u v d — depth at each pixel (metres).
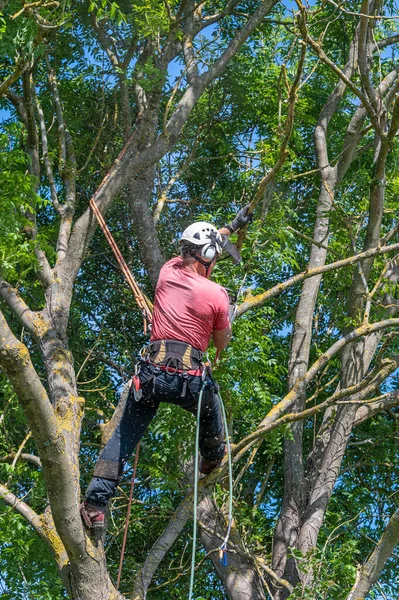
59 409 7.82
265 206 12.78
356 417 14.11
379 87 13.54
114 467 6.41
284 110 16.20
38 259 9.73
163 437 12.45
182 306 6.35
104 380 16.62
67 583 6.94
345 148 15.12
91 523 6.48
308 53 17.28
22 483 14.03
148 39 13.52
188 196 17.69
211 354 10.88
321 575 10.72
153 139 12.37
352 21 17.12
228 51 13.59
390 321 8.62
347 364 13.95
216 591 15.29
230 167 17.78
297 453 14.04
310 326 14.62
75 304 16.38
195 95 12.83
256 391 11.84
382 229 15.89
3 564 12.49
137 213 14.20
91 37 14.68
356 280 13.54
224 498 11.83
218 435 6.66
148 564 7.70
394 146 14.70
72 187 11.30
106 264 17.70
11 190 9.11
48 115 15.15
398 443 15.52
